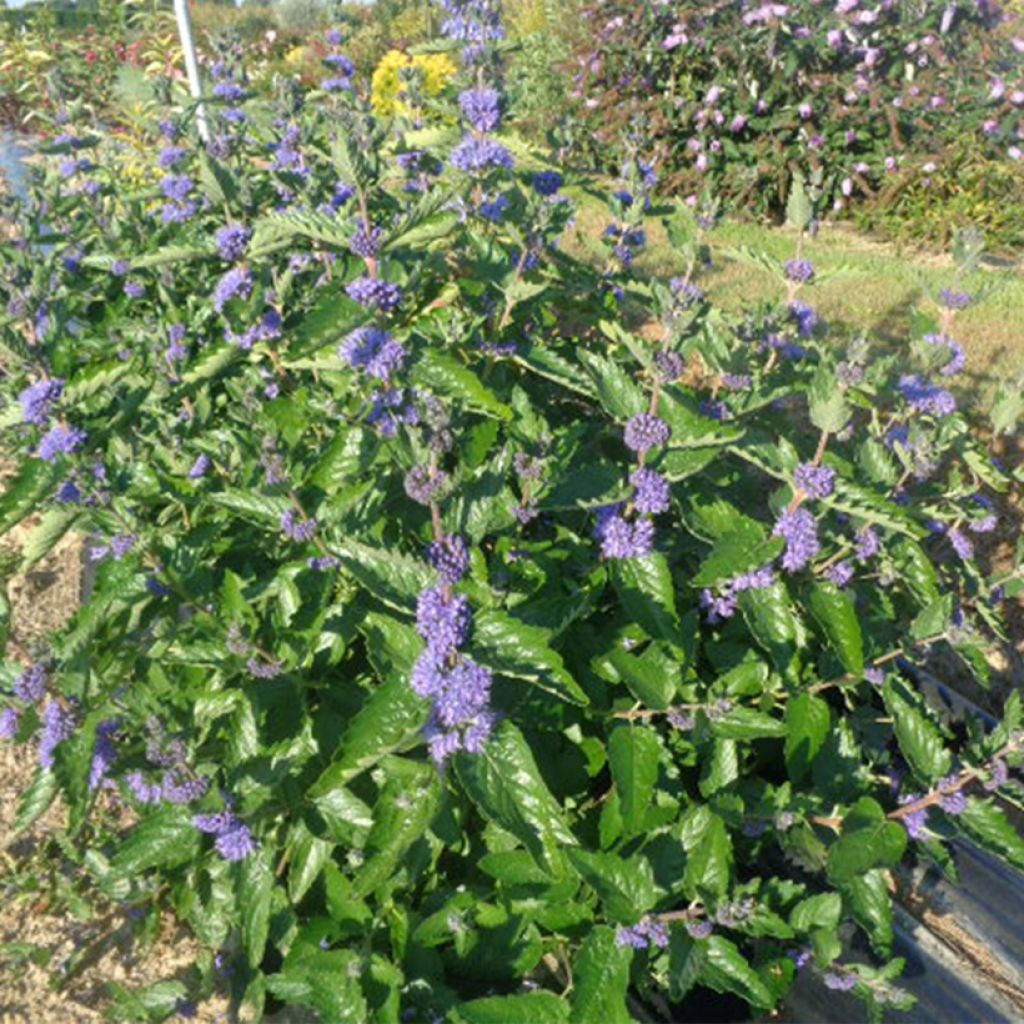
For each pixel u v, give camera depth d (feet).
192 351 2.74
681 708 1.85
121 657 1.98
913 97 6.68
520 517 1.86
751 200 6.92
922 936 2.10
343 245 2.00
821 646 2.27
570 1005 1.59
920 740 1.93
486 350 2.32
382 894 1.80
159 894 2.15
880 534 2.23
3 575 3.15
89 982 2.00
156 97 3.31
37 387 1.84
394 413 1.85
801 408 3.88
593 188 2.83
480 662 1.46
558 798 1.92
